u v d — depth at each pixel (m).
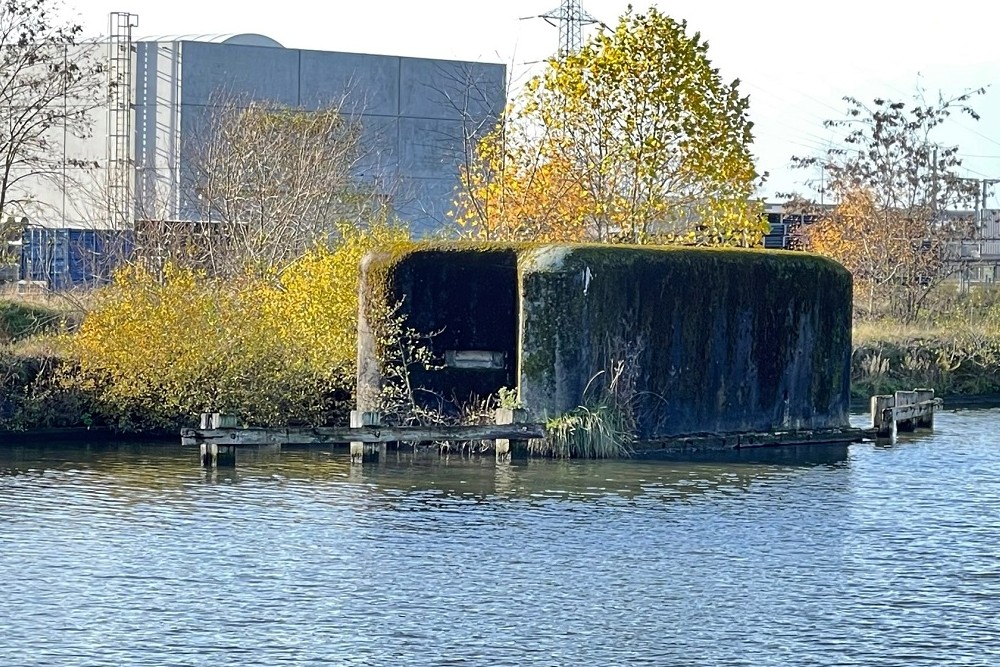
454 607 19.89
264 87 67.94
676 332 32.59
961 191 61.72
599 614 19.70
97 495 26.70
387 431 30.28
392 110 69.75
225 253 41.91
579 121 40.12
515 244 32.19
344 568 21.78
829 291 35.41
